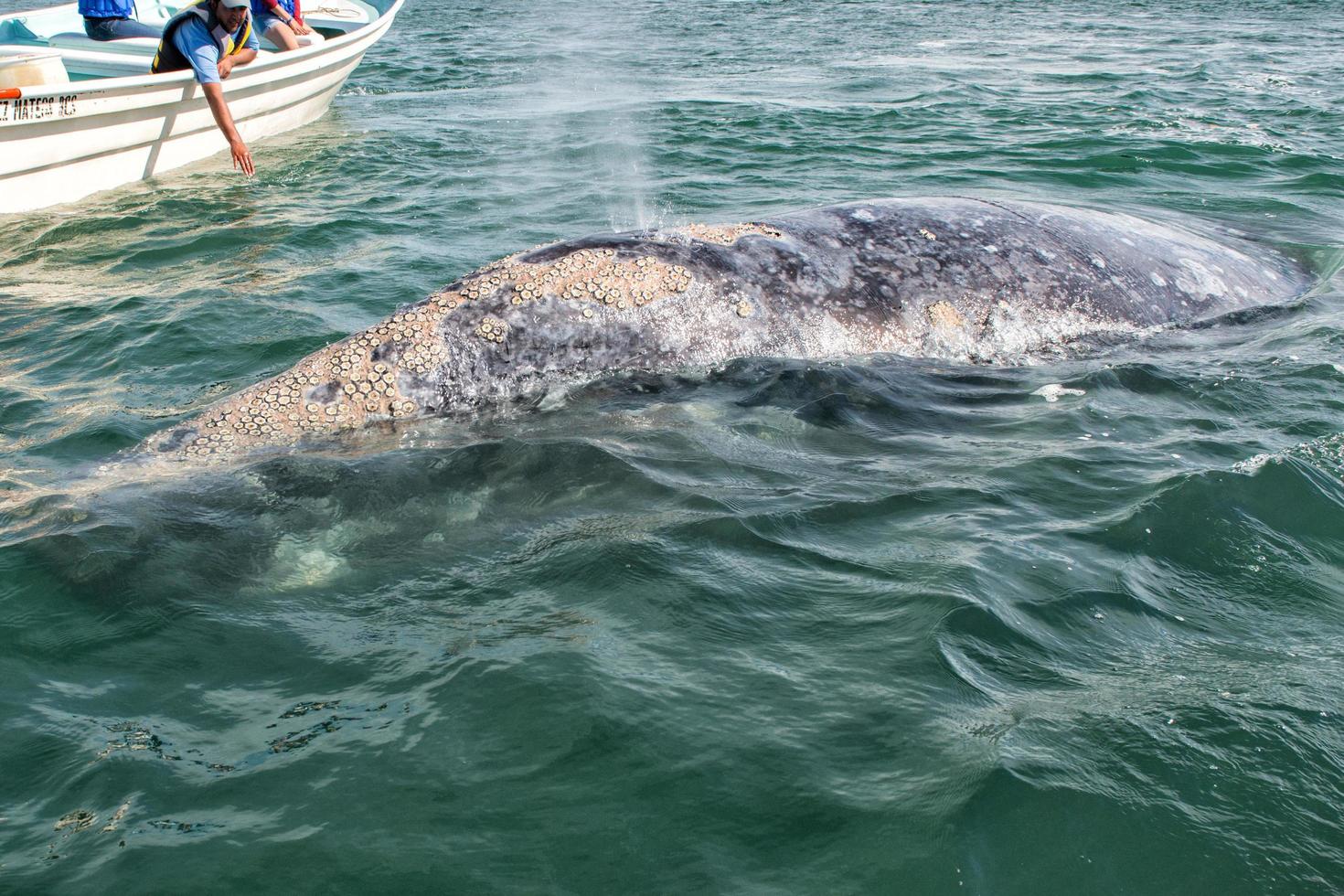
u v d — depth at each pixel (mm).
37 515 3908
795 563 3477
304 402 4477
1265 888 2305
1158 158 10125
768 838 2400
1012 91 14359
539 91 15344
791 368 4988
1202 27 21422
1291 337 5594
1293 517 3793
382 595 3412
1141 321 5684
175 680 3021
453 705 2842
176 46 10133
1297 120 11953
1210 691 2875
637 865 2342
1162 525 3707
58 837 2445
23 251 8086
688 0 28906
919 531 3688
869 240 5508
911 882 2293
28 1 30359
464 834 2432
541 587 3395
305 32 13516
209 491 4008
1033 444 4410
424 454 4242
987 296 5430
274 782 2598
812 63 17578
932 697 2814
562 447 4277
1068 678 2922
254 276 7188
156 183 10219
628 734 2703
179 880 2320
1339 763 2625
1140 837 2406
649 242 5148
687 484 4027
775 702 2811
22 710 2895
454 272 7102
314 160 11008
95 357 5785
